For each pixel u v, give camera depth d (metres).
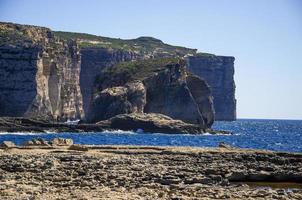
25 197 28.75
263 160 59.78
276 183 45.34
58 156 55.09
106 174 41.34
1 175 40.16
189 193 32.50
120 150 67.19
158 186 35.75
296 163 58.34
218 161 56.09
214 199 30.47
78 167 45.88
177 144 144.62
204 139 185.50
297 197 32.12
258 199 30.97
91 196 30.00
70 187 34.59
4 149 66.94
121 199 28.94
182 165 51.16
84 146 69.56
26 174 41.09
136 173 42.38
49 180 38.16
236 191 34.69
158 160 54.47
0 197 28.67
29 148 68.50
